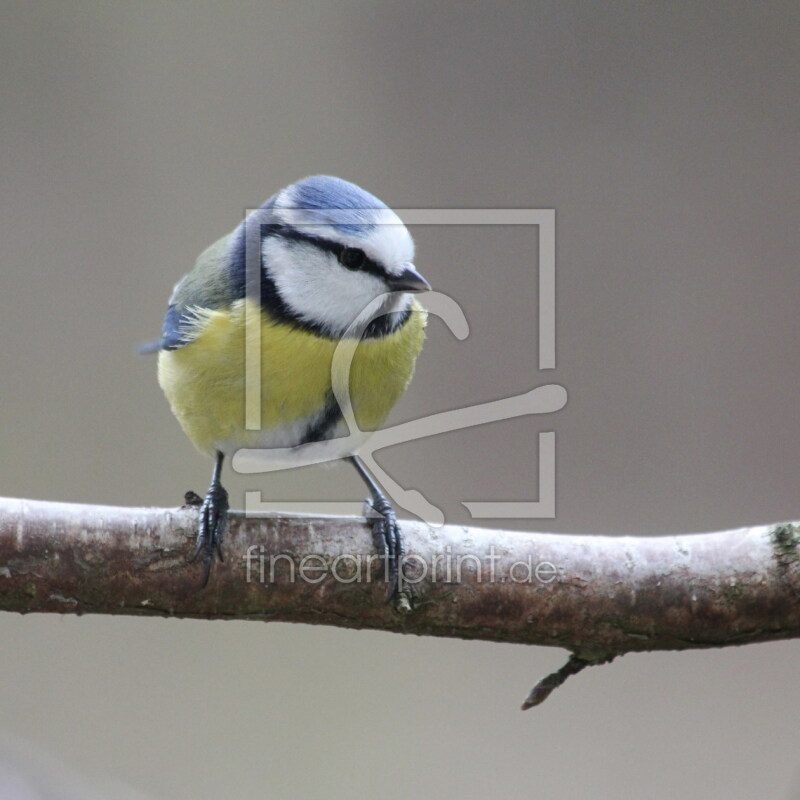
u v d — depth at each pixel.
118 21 13.09
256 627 11.26
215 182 12.91
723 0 13.06
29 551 5.79
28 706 10.58
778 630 5.89
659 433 12.20
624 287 12.60
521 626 5.98
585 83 13.12
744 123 12.99
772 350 12.31
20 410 12.02
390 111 13.17
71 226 12.62
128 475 11.82
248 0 13.27
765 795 10.22
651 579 5.91
